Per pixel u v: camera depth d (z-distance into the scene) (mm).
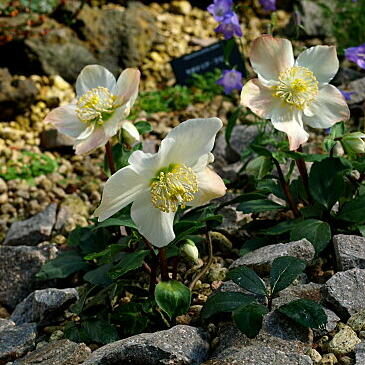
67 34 1083
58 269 691
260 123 861
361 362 539
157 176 570
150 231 580
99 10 1120
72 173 933
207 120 559
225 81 894
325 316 566
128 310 625
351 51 812
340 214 662
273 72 644
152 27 1143
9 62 1066
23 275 717
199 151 568
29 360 583
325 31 1127
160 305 590
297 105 639
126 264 612
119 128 634
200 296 649
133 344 559
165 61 1146
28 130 1013
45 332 652
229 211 738
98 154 964
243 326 563
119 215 653
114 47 1103
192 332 578
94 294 685
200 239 666
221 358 556
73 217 817
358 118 930
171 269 691
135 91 624
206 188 583
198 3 1295
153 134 982
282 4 1262
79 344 590
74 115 645
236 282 591
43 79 1059
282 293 610
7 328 636
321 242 639
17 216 866
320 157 665
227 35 836
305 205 706
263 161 678
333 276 602
